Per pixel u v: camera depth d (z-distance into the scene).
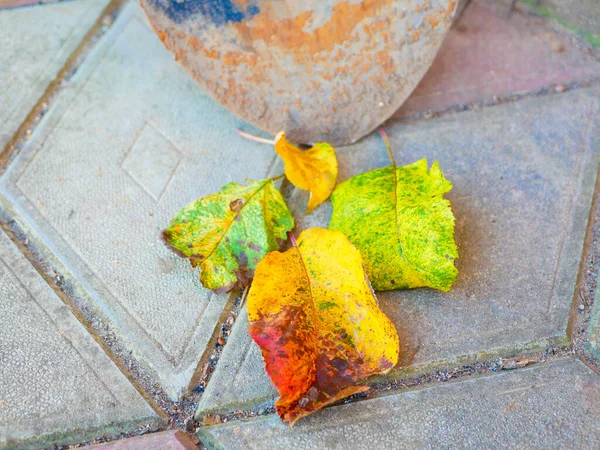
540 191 0.38
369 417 0.33
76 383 0.34
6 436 0.33
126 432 0.33
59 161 0.41
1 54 0.44
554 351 0.34
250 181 0.37
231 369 0.34
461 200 0.38
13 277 0.37
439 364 0.34
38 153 0.41
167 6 0.37
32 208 0.39
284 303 0.33
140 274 0.37
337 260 0.34
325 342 0.32
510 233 0.37
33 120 0.42
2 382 0.34
